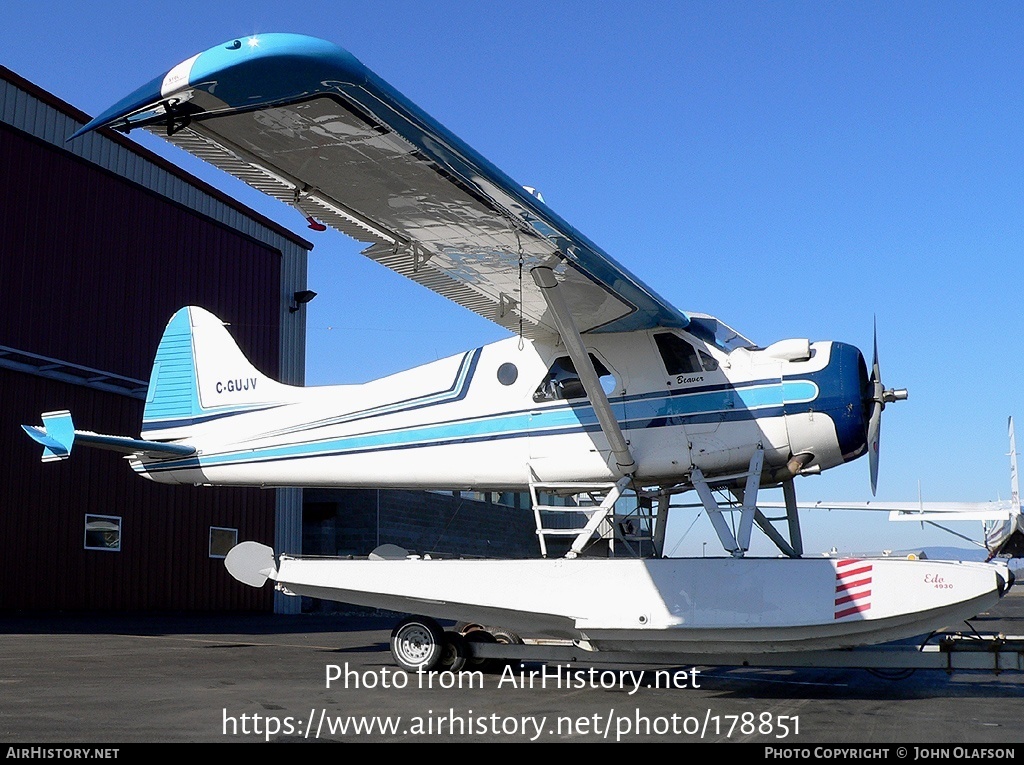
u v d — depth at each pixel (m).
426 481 9.04
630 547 8.32
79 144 17.02
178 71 4.95
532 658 7.59
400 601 7.81
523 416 8.62
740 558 6.96
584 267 7.30
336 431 9.41
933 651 6.86
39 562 15.79
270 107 5.27
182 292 19.03
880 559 6.72
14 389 15.57
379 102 5.37
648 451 8.15
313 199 6.58
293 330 22.03
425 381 9.18
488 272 7.71
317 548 22.98
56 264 16.41
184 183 19.31
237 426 10.05
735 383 8.06
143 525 17.88
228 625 15.15
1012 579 6.64
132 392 17.67
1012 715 5.81
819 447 7.89
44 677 7.32
